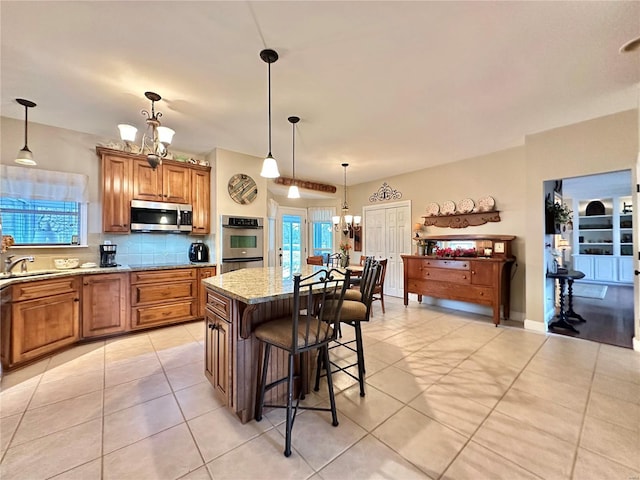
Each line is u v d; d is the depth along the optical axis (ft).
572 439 5.22
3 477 4.38
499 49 6.30
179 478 4.39
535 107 9.05
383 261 14.20
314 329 5.66
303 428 5.56
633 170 9.29
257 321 6.17
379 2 5.01
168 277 11.46
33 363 8.32
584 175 10.20
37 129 10.15
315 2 5.01
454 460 4.75
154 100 8.50
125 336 10.59
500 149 13.20
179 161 12.47
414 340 10.41
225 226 12.92
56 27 5.57
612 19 5.40
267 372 6.19
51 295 8.76
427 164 15.67
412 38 5.95
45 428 5.50
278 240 20.66
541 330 11.32
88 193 11.08
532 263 11.52
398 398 6.61
